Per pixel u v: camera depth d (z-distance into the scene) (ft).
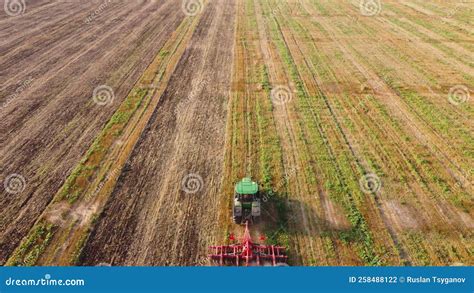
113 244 38.19
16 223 40.45
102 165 49.73
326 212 42.55
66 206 42.88
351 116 61.98
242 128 58.34
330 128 58.59
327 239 39.09
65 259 36.52
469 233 39.93
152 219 41.27
